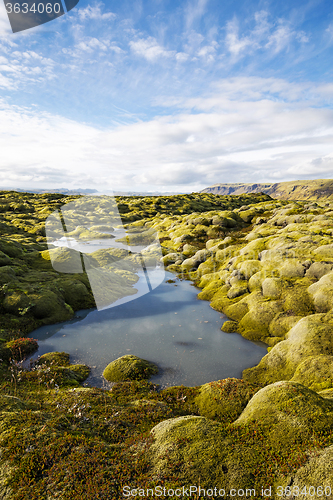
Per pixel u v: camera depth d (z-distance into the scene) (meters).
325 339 11.45
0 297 16.64
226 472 5.12
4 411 6.99
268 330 15.11
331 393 8.09
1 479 4.97
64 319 16.64
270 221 43.50
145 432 6.90
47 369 10.59
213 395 9.36
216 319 17.20
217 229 44.28
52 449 5.65
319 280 16.72
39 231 42.81
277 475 5.00
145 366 11.70
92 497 4.64
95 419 7.40
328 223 28.56
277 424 6.21
